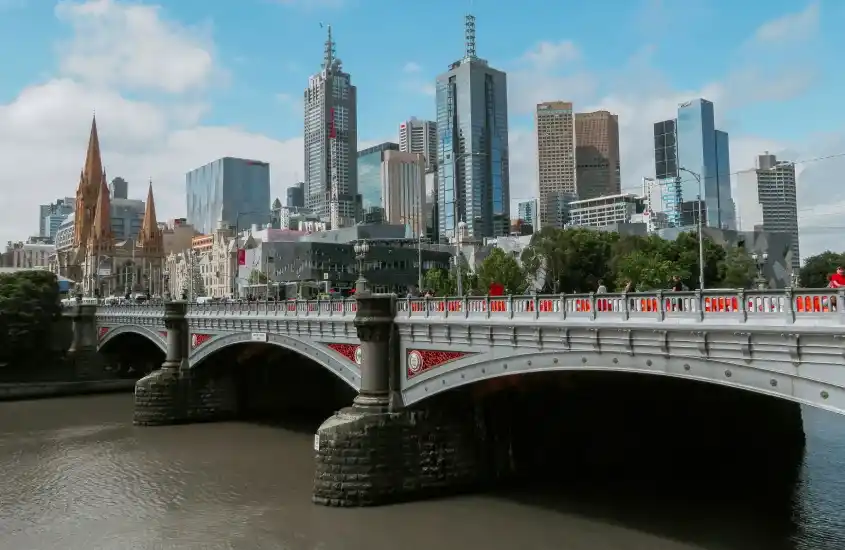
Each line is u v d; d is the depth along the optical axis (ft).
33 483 168.25
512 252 411.95
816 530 123.13
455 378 134.31
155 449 203.51
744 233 396.98
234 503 147.43
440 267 514.68
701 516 131.34
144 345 358.84
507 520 130.11
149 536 129.80
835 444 199.21
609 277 335.47
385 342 149.28
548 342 114.83
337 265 517.96
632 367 102.12
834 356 78.95
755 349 86.63
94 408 287.28
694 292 93.61
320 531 127.34
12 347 331.98
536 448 158.30
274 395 263.29
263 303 200.44
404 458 143.33
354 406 149.07
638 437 173.47
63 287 525.75
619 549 114.32
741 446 187.73
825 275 357.82
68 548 125.18
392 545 119.24
